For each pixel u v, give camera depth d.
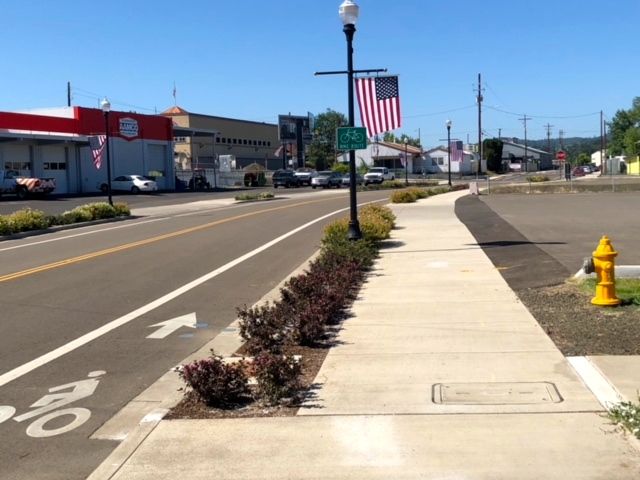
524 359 6.66
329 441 4.88
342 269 11.33
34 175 51.62
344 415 5.37
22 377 7.04
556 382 5.92
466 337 7.62
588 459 4.38
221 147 108.00
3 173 45.62
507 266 12.57
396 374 6.40
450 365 6.61
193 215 31.56
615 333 7.36
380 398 5.73
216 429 5.20
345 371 6.55
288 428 5.16
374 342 7.61
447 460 4.46
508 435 4.82
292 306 8.60
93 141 37.78
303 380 6.30
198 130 73.56
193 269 14.36
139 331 9.00
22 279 13.20
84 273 13.90
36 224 24.84
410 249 15.63
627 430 4.75
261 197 44.81
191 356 7.80
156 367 7.38
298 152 112.00
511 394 5.67
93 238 21.59
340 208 33.62
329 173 67.81
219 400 5.71
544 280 10.73
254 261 15.51
